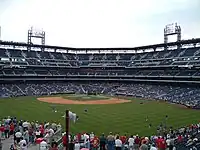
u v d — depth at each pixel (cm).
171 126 4669
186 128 4078
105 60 14200
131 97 10262
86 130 4297
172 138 3162
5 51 12600
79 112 6228
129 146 2695
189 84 10256
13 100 8812
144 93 10631
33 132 3372
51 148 2575
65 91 11875
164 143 2656
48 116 5591
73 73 13488
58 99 9206
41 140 2781
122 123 4916
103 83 13112
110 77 12988
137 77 12169
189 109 6962
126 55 14338
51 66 13000
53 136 3133
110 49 14650
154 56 12900
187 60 10875
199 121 5166
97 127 4541
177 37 13550
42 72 12662
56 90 11838
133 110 6669
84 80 13275
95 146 2647
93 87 12581
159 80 11219
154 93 10300
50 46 14012
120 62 13775
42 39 15050
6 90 10662
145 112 6334
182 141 2903
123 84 12606
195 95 8712
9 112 6116
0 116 5534
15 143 2930
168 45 12481
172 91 9969
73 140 2775
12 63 11994
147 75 11900
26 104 7725
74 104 7812
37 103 7994
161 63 11812
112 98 9750
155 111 6531
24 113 5981
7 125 3734
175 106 7600
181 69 10844
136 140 2786
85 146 2605
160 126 4572
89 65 13875
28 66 12306
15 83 11719
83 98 9588
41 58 13325
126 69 13225
